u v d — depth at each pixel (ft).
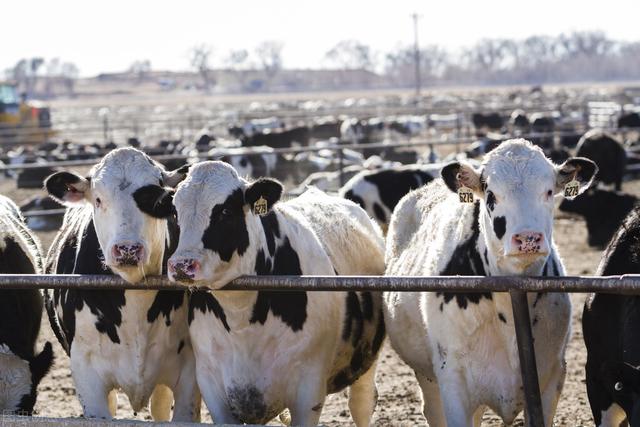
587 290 16.76
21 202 82.58
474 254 20.47
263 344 21.43
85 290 21.81
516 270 18.83
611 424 20.68
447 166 19.94
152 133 171.53
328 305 22.40
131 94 512.63
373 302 25.44
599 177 79.56
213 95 495.00
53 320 24.52
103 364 22.29
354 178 54.08
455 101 232.94
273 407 21.93
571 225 67.21
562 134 88.12
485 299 19.90
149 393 22.45
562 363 21.06
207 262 19.31
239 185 20.31
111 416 22.71
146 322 21.86
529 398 17.97
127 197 20.61
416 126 149.59
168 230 22.08
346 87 551.59
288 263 22.08
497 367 20.42
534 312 20.07
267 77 579.07
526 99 232.32
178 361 22.77
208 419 29.22
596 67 607.37
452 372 20.84
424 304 21.53
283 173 84.94
